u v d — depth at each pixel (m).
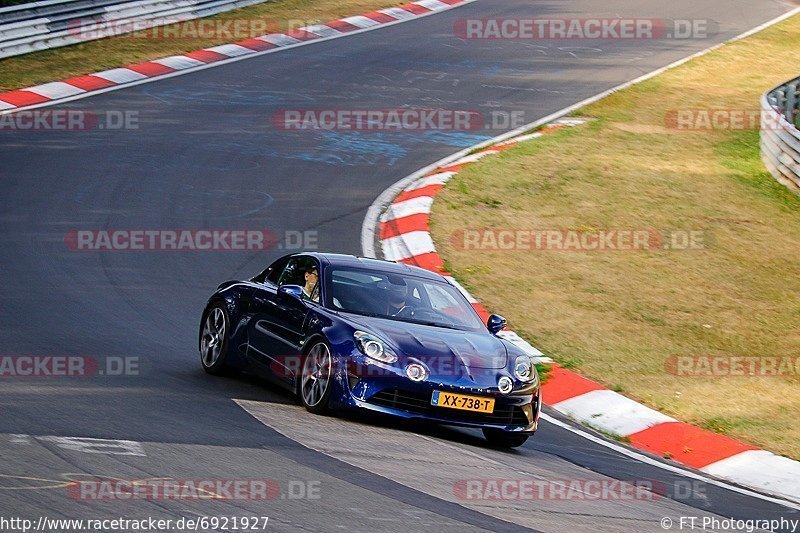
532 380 33.31
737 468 35.78
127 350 38.72
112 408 29.88
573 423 39.47
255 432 28.89
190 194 65.12
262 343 35.28
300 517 21.75
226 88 90.81
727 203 71.69
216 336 37.31
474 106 92.88
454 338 33.50
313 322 33.28
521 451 33.09
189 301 47.66
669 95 102.62
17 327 40.09
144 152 72.50
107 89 86.69
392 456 28.42
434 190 69.25
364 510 22.86
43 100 82.06
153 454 25.31
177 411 30.44
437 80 99.81
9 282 46.97
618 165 78.44
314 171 72.44
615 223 66.12
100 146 72.81
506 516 24.17
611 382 43.69
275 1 121.56
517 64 108.38
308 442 28.55
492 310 51.28
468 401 31.56
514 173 74.62
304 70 98.56
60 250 53.00
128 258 53.00
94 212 60.00
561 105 95.81
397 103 91.56
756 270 60.28
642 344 48.56
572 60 112.19
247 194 66.25
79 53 94.81
